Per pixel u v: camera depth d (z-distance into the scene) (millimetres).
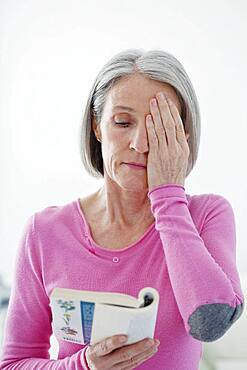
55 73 2715
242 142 2617
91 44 2717
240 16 2637
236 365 1839
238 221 2605
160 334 915
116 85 956
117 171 951
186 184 2627
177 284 854
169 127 928
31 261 1034
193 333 854
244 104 2627
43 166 2709
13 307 1047
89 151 1083
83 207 1074
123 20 2703
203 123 2635
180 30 2668
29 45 2723
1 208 2723
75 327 828
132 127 940
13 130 2719
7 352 1030
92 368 823
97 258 979
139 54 967
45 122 2711
